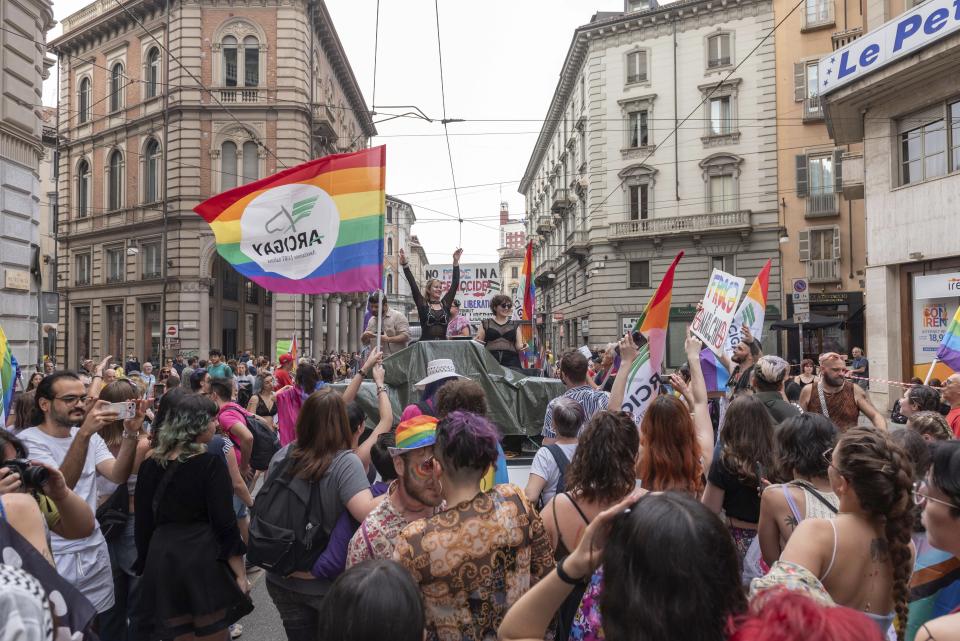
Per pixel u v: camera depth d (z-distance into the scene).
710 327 6.40
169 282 30.23
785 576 2.08
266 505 3.30
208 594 3.49
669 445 3.44
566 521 2.94
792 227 30.52
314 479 3.27
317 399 3.38
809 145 30.09
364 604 1.87
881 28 14.52
